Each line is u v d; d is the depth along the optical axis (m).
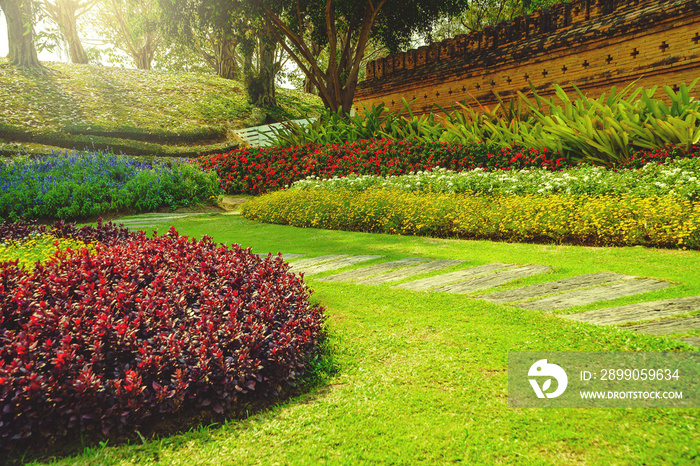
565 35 12.25
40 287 2.93
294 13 18.19
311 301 4.18
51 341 2.31
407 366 2.85
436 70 15.84
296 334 2.88
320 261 5.88
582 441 2.01
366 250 6.41
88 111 21.80
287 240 7.43
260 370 2.58
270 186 13.35
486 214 6.92
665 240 5.43
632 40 11.08
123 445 2.12
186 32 17.50
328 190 10.33
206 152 21.08
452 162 10.79
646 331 3.12
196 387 2.35
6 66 23.42
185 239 4.43
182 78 29.88
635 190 6.65
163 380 2.36
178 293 3.20
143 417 2.20
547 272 4.70
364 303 4.09
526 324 3.39
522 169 9.67
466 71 14.93
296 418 2.34
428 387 2.58
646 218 5.66
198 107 25.88
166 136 21.73
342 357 3.04
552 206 6.53
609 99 10.05
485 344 3.10
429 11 18.28
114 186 10.50
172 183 11.67
